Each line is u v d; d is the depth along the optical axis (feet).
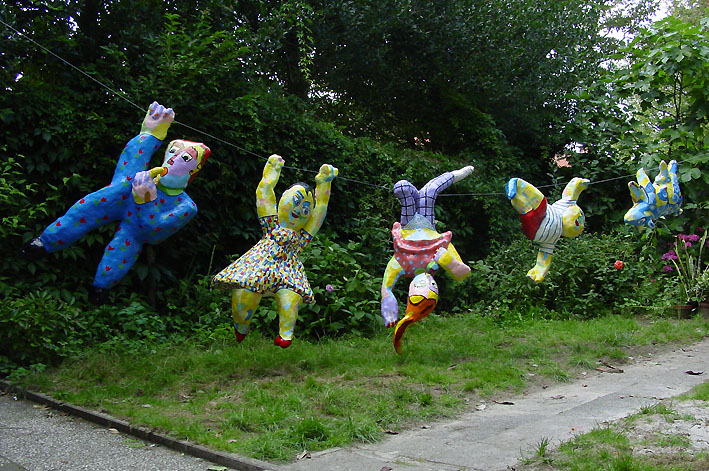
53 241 20.63
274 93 30.81
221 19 31.37
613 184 39.50
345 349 22.59
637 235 37.29
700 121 36.94
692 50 35.47
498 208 37.81
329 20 38.09
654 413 15.08
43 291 21.90
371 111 46.65
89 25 26.37
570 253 33.04
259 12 34.14
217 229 27.27
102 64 24.72
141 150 21.43
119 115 24.98
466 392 18.03
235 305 19.77
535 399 17.76
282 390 17.44
